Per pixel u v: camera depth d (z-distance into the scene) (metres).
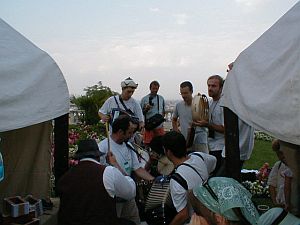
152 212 4.11
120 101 7.30
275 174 5.24
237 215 2.26
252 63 3.34
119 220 4.05
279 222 2.68
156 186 4.19
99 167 3.72
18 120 3.79
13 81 3.89
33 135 5.42
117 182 3.70
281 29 3.27
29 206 4.26
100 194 3.60
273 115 2.80
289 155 3.60
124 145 5.08
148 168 5.41
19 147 5.41
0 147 5.30
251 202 2.35
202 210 2.36
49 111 4.21
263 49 3.30
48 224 4.97
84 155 3.81
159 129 7.99
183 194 3.60
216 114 5.81
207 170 3.95
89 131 12.19
